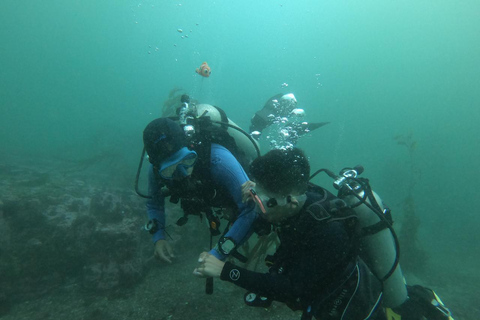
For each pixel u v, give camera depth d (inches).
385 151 1182.9
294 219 58.6
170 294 165.5
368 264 84.0
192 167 68.8
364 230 78.2
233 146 81.4
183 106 85.2
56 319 142.5
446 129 1013.8
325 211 55.0
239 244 64.5
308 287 54.4
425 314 94.7
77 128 1237.7
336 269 59.3
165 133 64.5
